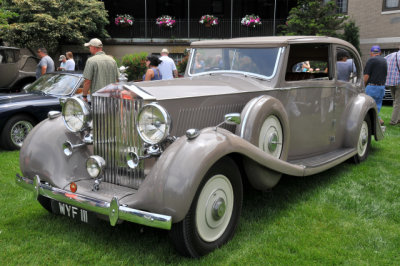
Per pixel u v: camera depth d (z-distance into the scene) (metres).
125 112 2.77
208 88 3.25
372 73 7.16
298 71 4.89
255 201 3.76
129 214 2.37
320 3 15.62
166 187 2.36
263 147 3.31
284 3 19.00
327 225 3.21
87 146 3.16
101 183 2.95
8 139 5.84
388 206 3.62
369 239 2.96
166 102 2.75
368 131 5.31
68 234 3.06
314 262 2.63
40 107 6.05
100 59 5.21
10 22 15.09
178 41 17.47
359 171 4.80
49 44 15.50
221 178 2.75
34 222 3.29
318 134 4.29
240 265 2.58
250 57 3.89
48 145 3.05
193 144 2.48
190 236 2.53
